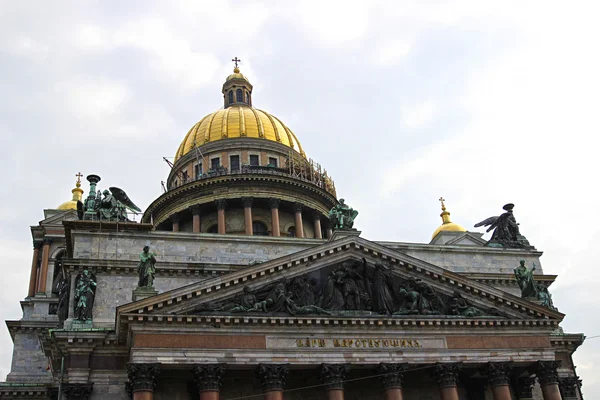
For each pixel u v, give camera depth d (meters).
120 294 54.56
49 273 73.50
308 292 48.97
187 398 47.91
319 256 50.56
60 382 46.59
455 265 65.31
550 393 51.12
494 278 64.25
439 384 49.19
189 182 83.31
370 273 51.53
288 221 85.69
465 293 52.78
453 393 48.59
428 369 50.38
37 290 73.94
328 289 49.72
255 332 46.41
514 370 53.84
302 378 51.06
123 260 55.69
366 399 52.59
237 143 91.38
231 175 82.56
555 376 51.69
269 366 45.28
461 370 51.59
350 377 51.50
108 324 52.84
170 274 56.72
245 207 82.06
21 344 67.19
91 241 57.62
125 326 45.19
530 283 55.22
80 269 54.78
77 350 47.97
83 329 48.59
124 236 58.78
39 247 76.31
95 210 60.03
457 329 50.72
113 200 60.84
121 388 47.97
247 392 49.84
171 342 44.53
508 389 50.19
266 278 48.88
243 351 45.59
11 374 65.50
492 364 50.25
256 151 91.50
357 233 55.69
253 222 84.25
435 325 49.97
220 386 44.91
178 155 96.44
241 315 46.16
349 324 48.06
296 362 46.19
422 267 52.38
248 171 84.88
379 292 50.41
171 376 47.53
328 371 46.38
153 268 47.84
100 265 55.12
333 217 57.88
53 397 50.81
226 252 61.03
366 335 48.56
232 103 105.81
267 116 98.25
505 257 67.38
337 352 47.25
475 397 55.38
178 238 60.25
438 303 51.53
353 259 51.91
